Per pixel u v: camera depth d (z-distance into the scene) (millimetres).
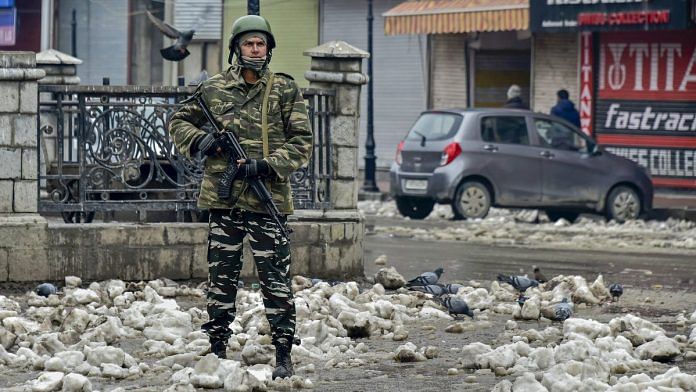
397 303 20766
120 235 21906
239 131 14203
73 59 31672
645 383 13508
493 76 55000
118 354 15047
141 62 63625
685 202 46438
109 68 64250
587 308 21344
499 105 54906
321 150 23547
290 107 14367
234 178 14094
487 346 16109
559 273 26781
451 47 56188
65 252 21625
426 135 41656
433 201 42281
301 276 22938
